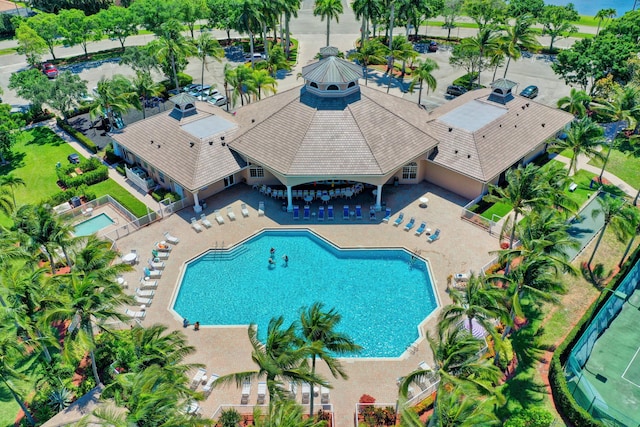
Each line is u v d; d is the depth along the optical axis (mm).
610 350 39375
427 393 35156
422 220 52281
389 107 58688
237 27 82000
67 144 67938
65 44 93562
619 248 48688
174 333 32562
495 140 56062
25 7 117688
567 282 44844
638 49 74938
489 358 37000
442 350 28891
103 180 60219
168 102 78000
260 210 53500
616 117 56562
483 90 65312
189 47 75750
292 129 54594
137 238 50344
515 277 34156
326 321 30312
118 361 33562
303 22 115188
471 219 51656
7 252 37469
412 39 101250
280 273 46750
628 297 44469
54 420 33938
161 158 56094
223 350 39031
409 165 56875
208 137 56438
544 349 38500
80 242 40812
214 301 43844
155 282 44906
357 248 48625
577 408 32844
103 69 90750
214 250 48875
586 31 106188
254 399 35344
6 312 33312
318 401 34969
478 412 26453
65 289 33062
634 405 35094
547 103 74500
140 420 26578
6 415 35188
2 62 94000
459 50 75812
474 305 31344
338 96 56281
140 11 95812
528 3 98500
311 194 55094
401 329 41000
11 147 65750
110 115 65438
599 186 56906
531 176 40688
